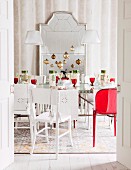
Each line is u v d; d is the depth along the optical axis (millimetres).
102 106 4773
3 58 3748
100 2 7754
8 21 3846
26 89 5031
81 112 7195
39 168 3830
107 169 3785
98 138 5223
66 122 6465
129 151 3760
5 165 3826
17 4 7664
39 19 7723
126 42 3785
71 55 7754
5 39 3799
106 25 7793
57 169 3799
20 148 4621
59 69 7754
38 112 6020
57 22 7703
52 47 7734
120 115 3953
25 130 5715
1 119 3719
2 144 3748
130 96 3715
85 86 5844
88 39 6320
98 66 7844
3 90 3748
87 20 7762
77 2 7734
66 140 5090
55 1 7711
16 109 5098
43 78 7031
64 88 5359
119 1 3918
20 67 7785
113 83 6004
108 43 7824
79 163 4008
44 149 4582
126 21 3775
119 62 3953
